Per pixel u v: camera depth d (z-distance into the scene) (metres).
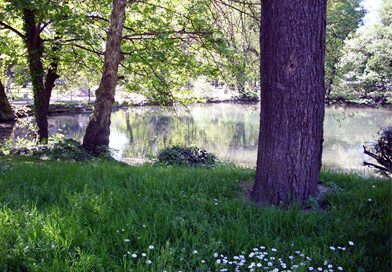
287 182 5.21
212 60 13.60
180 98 15.37
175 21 13.87
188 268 3.40
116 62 12.60
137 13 14.64
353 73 35.62
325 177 6.96
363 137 23.75
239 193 5.77
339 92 30.50
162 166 9.09
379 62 35.53
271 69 5.20
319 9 5.09
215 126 30.55
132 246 3.77
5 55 16.70
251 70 12.88
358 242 3.96
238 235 3.94
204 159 11.73
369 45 35.38
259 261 3.53
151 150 20.27
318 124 5.31
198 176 6.59
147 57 13.48
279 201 5.22
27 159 10.46
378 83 36.34
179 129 28.91
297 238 3.97
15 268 3.30
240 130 28.42
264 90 5.33
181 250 3.62
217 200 5.20
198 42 13.18
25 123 26.86
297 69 5.09
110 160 11.67
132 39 13.43
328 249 3.82
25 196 5.11
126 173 6.89
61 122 32.84
